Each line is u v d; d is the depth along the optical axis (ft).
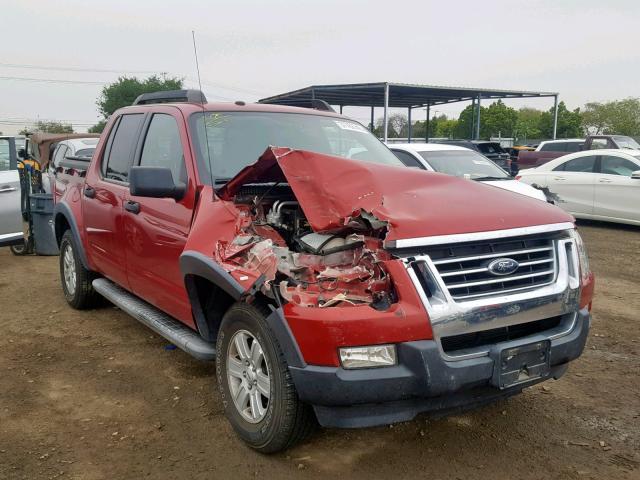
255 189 13.00
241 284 10.80
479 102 82.94
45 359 16.65
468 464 11.34
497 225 10.80
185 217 13.38
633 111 231.71
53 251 31.27
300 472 11.07
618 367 16.07
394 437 12.34
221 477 10.92
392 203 10.86
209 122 14.87
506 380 10.39
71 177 21.06
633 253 32.01
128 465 11.32
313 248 11.10
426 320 9.81
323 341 9.74
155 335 18.61
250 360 11.57
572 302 11.35
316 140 15.93
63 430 12.64
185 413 13.38
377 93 78.54
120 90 174.81
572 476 10.94
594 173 40.98
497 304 10.33
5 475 10.94
